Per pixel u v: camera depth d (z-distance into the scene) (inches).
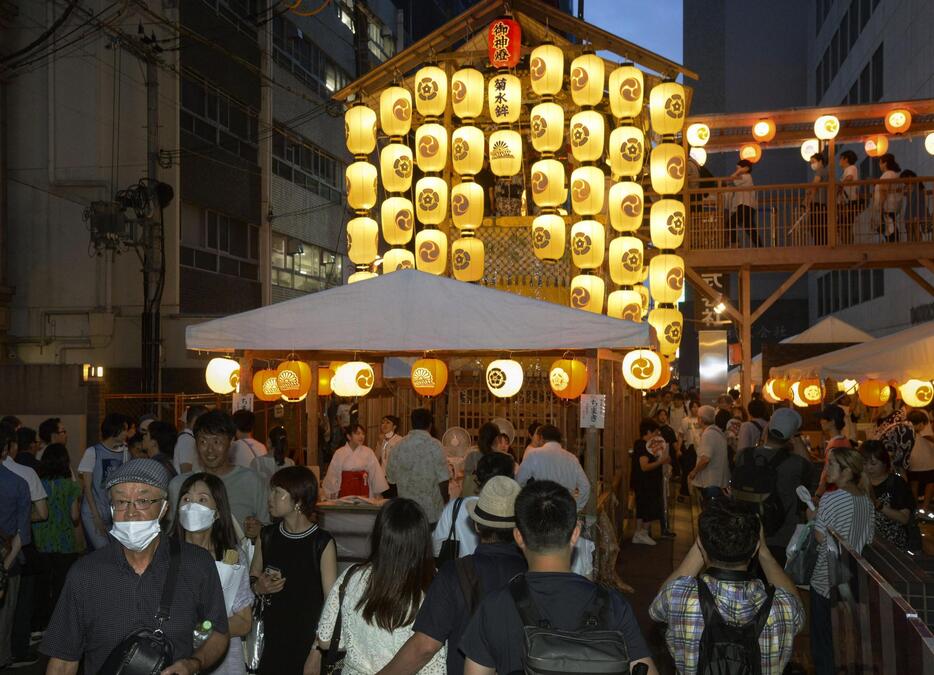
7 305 819.4
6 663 284.7
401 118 493.0
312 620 186.7
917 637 147.5
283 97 1109.1
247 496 237.1
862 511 237.5
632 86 472.4
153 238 754.8
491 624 122.1
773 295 684.7
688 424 709.3
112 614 133.7
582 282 463.8
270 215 1047.6
